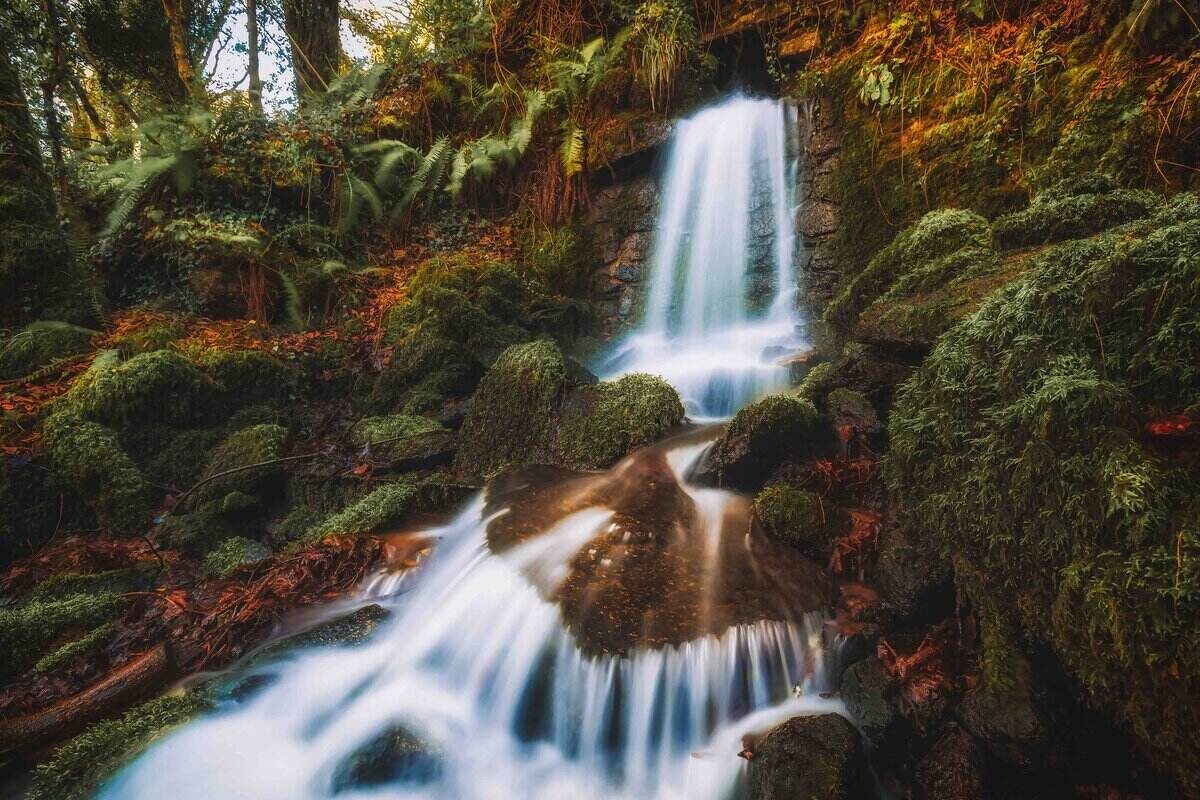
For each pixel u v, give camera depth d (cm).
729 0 838
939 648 276
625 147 793
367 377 644
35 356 596
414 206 881
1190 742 185
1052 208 373
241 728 290
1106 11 469
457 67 966
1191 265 211
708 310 730
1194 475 194
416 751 274
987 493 247
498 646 311
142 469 522
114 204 779
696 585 316
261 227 762
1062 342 243
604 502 391
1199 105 397
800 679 284
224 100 1009
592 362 692
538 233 851
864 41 651
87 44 1040
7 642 345
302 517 478
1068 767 229
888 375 384
